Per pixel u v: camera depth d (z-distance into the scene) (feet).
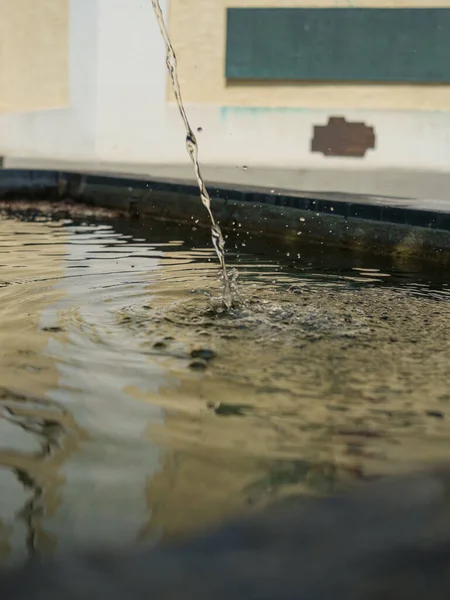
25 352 5.41
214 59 24.39
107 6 24.56
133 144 25.27
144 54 24.63
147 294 7.56
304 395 4.61
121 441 3.79
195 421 4.11
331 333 6.15
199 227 14.16
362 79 23.79
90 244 11.28
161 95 24.84
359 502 3.03
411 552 2.57
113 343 5.72
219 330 6.18
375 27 23.25
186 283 8.20
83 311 6.74
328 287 8.21
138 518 2.91
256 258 10.37
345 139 24.16
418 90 23.65
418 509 2.94
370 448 3.73
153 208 15.31
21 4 25.20
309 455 3.63
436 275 9.23
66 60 25.25
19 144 25.79
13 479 3.30
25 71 25.64
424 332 6.23
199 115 24.72
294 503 3.02
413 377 5.02
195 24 24.23
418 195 15.46
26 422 4.04
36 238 11.82
